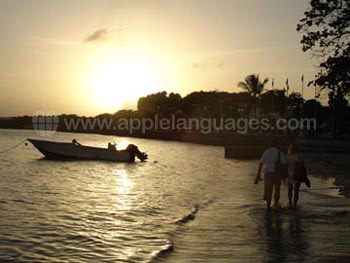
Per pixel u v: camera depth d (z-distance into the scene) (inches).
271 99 3961.6
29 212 640.4
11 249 431.5
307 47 1195.9
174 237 481.7
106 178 1200.2
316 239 462.9
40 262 388.5
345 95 1180.5
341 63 1140.5
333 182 1033.5
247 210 639.1
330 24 1170.0
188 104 5585.6
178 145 3868.1
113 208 682.8
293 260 387.9
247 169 1504.7
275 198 645.3
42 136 5851.4
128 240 471.5
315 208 645.3
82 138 5664.4
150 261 390.9
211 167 1603.1
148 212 649.0
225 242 456.4
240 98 4288.9
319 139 3395.7
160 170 1480.1
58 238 479.5
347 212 615.2
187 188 959.0
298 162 635.5
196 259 395.5
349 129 3494.1
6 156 2133.4
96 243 458.9
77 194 853.2
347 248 428.1
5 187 968.9
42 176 1241.4
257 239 466.9
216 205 692.1
